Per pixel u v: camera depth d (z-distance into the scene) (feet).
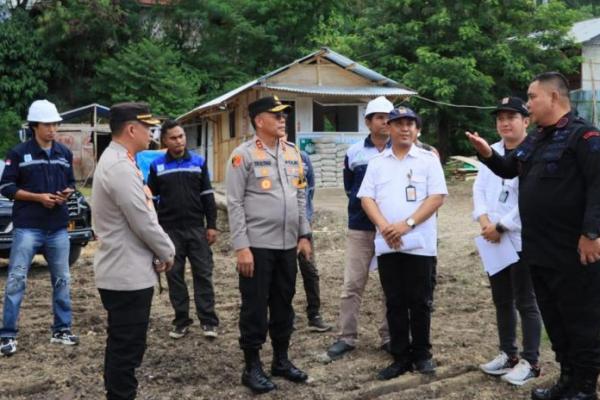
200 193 19.34
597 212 12.41
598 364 13.21
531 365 15.19
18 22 95.50
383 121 16.55
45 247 18.06
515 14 69.56
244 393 14.73
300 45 103.91
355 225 16.92
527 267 14.84
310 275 19.35
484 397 14.55
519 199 13.82
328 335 19.24
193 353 17.57
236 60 105.19
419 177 15.01
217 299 24.11
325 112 69.67
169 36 104.12
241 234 14.42
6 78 91.56
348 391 14.76
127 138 12.58
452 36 67.26
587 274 13.02
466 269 27.91
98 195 12.41
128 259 12.39
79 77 97.81
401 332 15.35
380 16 72.33
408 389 14.94
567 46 72.18
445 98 65.31
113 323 12.47
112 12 95.55
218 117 77.00
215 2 102.32
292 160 15.33
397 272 15.20
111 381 12.44
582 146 12.69
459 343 18.03
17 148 17.75
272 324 15.29
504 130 15.31
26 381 15.29
